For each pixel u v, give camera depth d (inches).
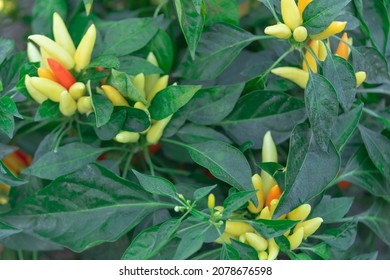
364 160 25.9
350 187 31.0
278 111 25.2
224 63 25.5
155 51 26.1
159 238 22.5
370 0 25.9
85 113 25.6
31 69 24.4
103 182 24.1
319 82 23.2
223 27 25.4
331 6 23.0
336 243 24.5
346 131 24.5
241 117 25.5
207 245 26.1
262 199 24.1
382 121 25.3
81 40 24.7
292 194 22.9
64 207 24.0
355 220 24.8
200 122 25.3
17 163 28.3
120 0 31.2
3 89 25.3
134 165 27.7
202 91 25.0
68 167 24.6
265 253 23.6
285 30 23.5
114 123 24.3
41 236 23.8
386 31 26.0
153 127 25.0
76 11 26.8
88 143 26.3
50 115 24.4
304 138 23.5
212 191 25.7
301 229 23.5
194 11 23.6
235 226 23.8
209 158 24.2
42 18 26.8
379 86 27.1
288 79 25.2
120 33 25.6
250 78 25.9
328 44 25.7
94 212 24.1
